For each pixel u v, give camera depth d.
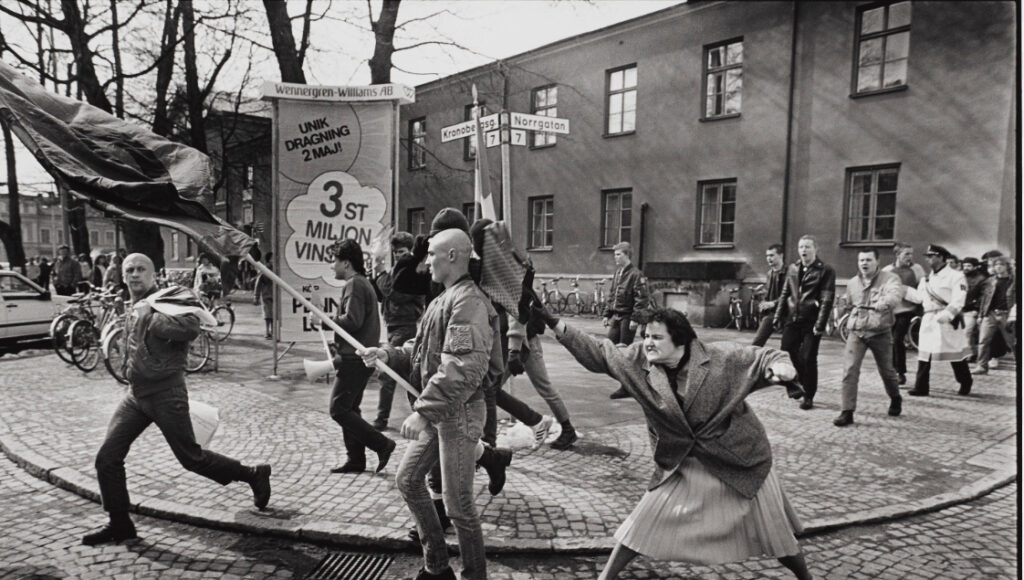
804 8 15.73
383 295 7.34
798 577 2.98
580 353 3.06
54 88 15.91
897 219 14.48
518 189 22.36
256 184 25.70
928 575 3.46
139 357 3.68
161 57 13.95
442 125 24.92
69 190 3.39
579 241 20.67
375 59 13.15
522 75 21.75
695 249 17.97
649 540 2.88
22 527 4.05
